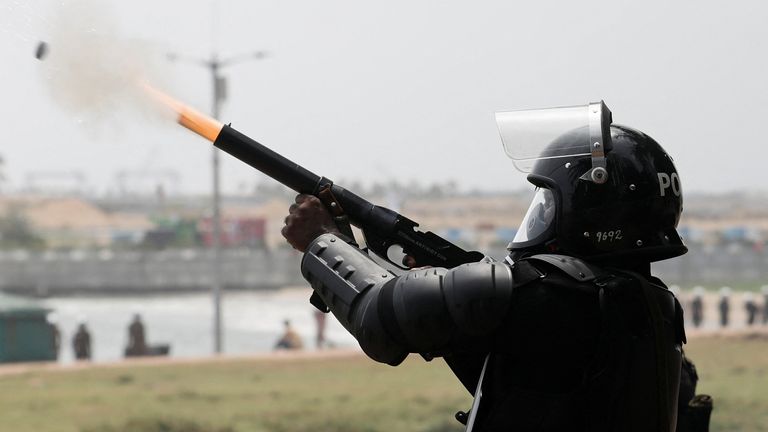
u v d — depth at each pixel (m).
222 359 37.81
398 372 33.47
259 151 5.34
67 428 24.67
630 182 4.82
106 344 89.12
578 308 4.57
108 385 31.67
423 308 4.50
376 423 25.42
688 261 143.25
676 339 5.03
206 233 189.75
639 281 4.68
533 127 5.00
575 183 4.83
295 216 5.25
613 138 4.93
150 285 156.25
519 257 5.01
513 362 4.64
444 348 4.65
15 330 54.28
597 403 4.60
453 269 4.58
